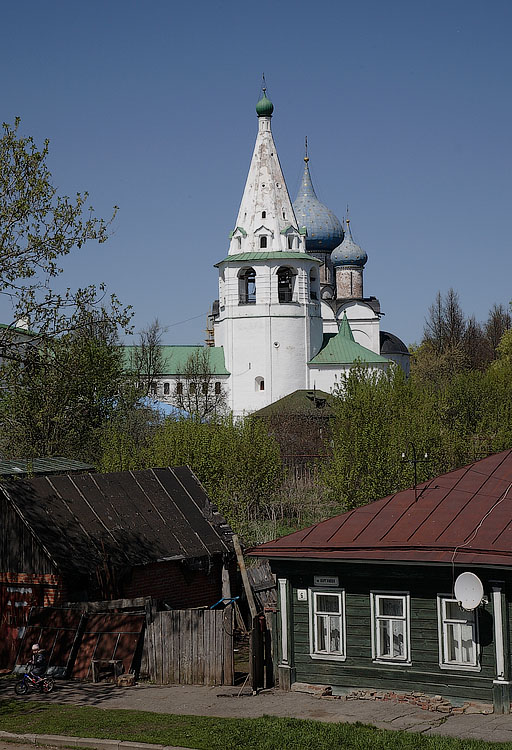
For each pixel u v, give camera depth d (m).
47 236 26.45
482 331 149.88
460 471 26.19
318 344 106.38
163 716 21.81
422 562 22.09
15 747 20.08
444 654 22.56
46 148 26.31
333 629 24.30
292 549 24.20
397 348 123.50
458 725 20.41
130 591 29.61
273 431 71.38
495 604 21.73
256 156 104.62
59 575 27.72
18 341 29.72
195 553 31.23
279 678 24.56
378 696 23.05
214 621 25.39
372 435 46.69
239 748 18.70
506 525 22.78
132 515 31.19
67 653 26.77
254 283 103.94
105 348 46.56
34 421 33.44
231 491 45.75
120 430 54.88
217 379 103.88
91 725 21.11
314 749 18.33
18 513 28.45
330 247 129.50
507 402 59.16
